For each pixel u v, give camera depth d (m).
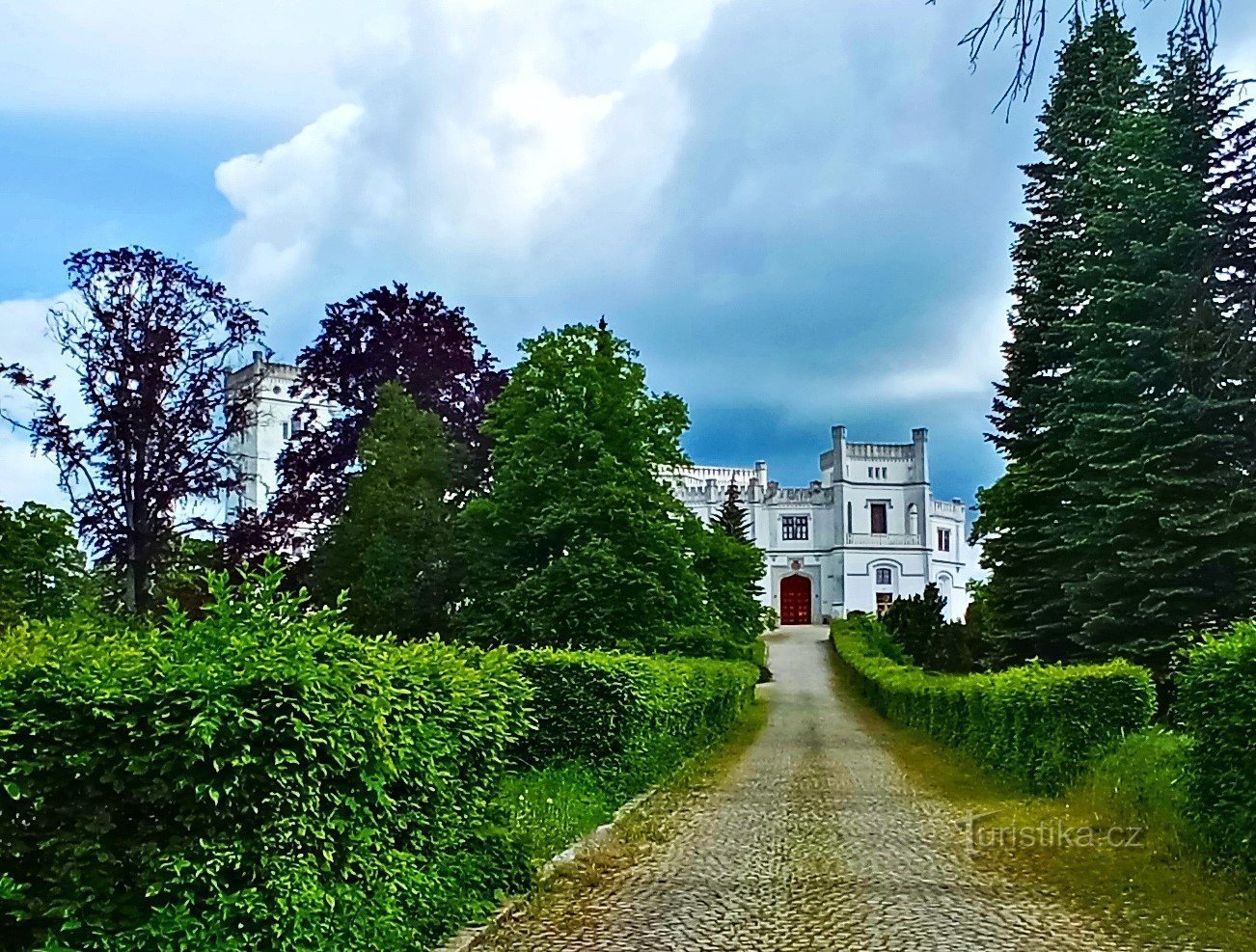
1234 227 17.81
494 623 31.61
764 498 92.12
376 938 6.69
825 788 18.62
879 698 41.12
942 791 17.97
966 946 7.95
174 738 5.50
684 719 22.62
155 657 5.75
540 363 33.50
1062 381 27.22
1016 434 29.09
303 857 5.99
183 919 5.39
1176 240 22.33
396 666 7.86
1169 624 21.62
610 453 32.44
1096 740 15.24
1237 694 9.69
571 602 30.62
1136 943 7.93
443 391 42.25
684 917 8.98
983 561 28.75
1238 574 21.33
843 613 89.00
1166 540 21.61
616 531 31.97
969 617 52.84
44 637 5.97
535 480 32.25
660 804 16.33
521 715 10.19
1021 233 30.11
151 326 37.81
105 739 5.43
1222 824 10.06
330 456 40.72
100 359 37.50
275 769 5.75
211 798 5.46
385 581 34.97
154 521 37.50
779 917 8.95
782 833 13.53
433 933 7.77
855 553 89.69
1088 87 28.81
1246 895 9.19
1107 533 23.00
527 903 9.21
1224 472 21.70
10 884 5.03
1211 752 10.27
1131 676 15.34
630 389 33.44
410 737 7.33
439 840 8.14
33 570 23.17
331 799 6.30
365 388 41.69
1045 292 29.14
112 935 5.29
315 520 40.25
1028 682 17.22
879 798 17.19
